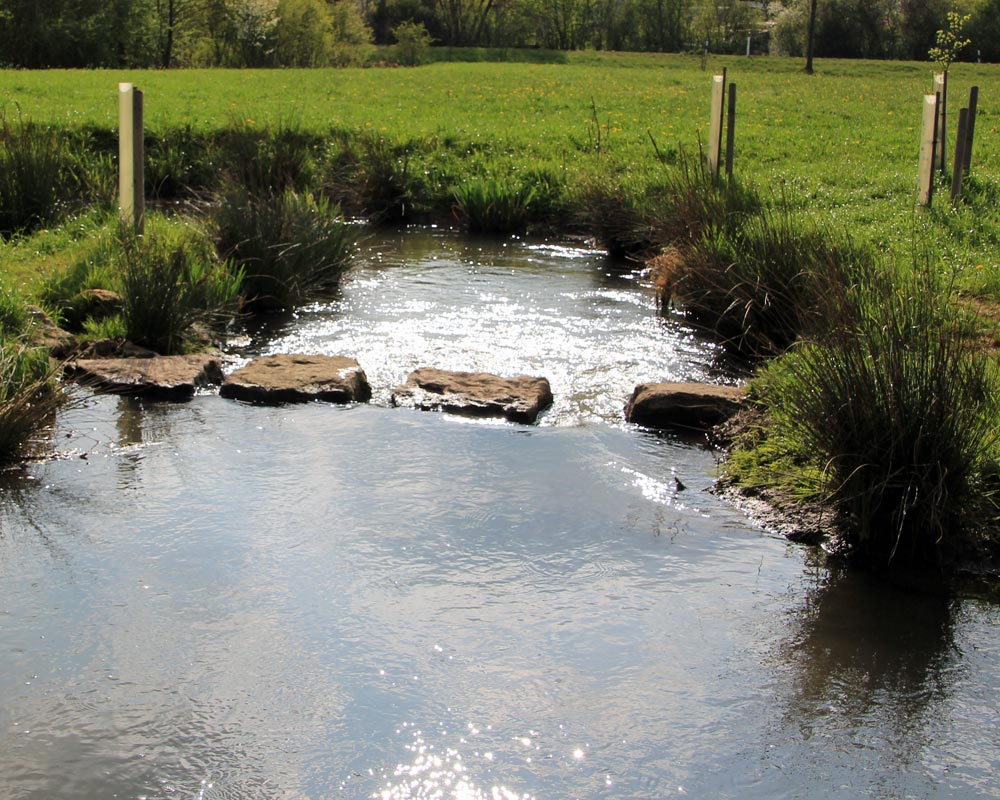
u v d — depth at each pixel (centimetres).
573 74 3169
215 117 1708
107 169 1234
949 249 871
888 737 323
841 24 5275
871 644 376
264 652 361
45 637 367
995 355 586
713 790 299
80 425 577
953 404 452
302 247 892
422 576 416
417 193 1366
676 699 340
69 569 416
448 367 702
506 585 412
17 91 2031
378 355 728
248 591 402
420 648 366
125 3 3928
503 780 301
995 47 4953
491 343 759
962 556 445
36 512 468
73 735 316
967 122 1163
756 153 1526
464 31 6469
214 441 557
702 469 537
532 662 359
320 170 1402
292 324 809
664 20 6228
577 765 308
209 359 673
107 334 709
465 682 347
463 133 1645
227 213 912
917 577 432
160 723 323
